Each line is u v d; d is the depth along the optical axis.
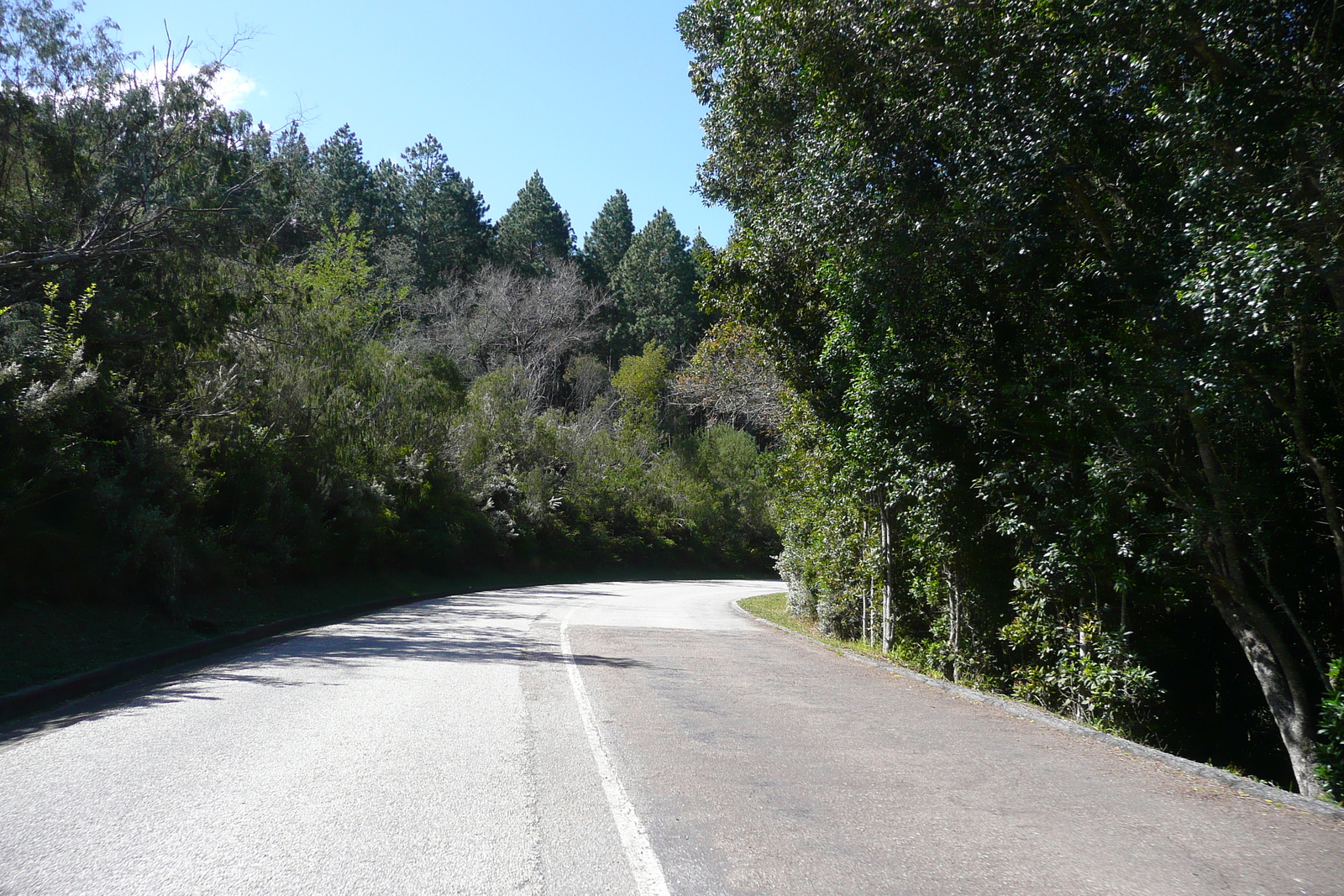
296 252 29.77
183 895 4.12
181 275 16.11
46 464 12.34
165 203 15.37
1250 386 8.60
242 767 6.36
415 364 32.91
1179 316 9.09
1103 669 10.46
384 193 60.78
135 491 15.01
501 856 4.76
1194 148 8.66
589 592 33.59
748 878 4.57
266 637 15.80
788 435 19.78
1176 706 12.37
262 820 5.20
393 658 12.27
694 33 17.47
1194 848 5.30
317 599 21.08
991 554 12.99
